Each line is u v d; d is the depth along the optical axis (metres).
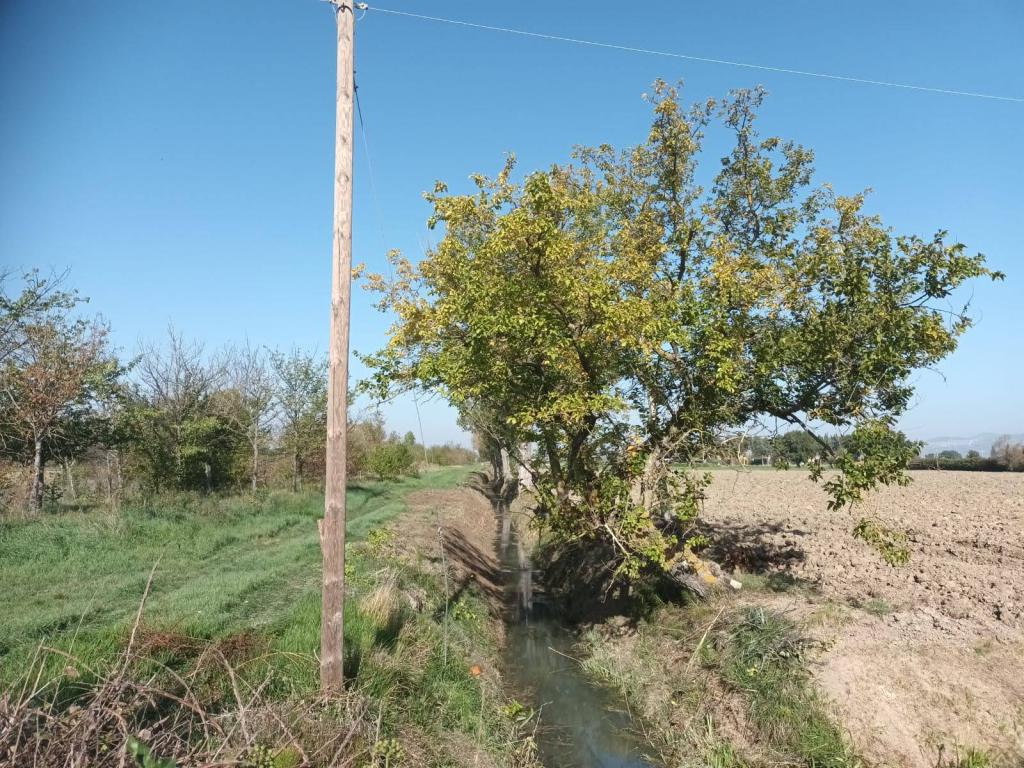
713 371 9.63
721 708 8.48
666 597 12.12
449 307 9.62
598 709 9.45
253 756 4.70
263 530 17.30
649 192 13.30
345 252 6.71
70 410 18.42
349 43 6.84
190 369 22.44
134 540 14.36
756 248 12.66
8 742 4.24
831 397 9.92
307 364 27.88
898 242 9.27
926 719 7.08
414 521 21.38
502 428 13.65
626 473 10.52
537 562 20.05
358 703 6.27
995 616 9.12
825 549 14.34
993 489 26.27
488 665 10.30
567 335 9.40
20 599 9.62
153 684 5.62
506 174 12.60
